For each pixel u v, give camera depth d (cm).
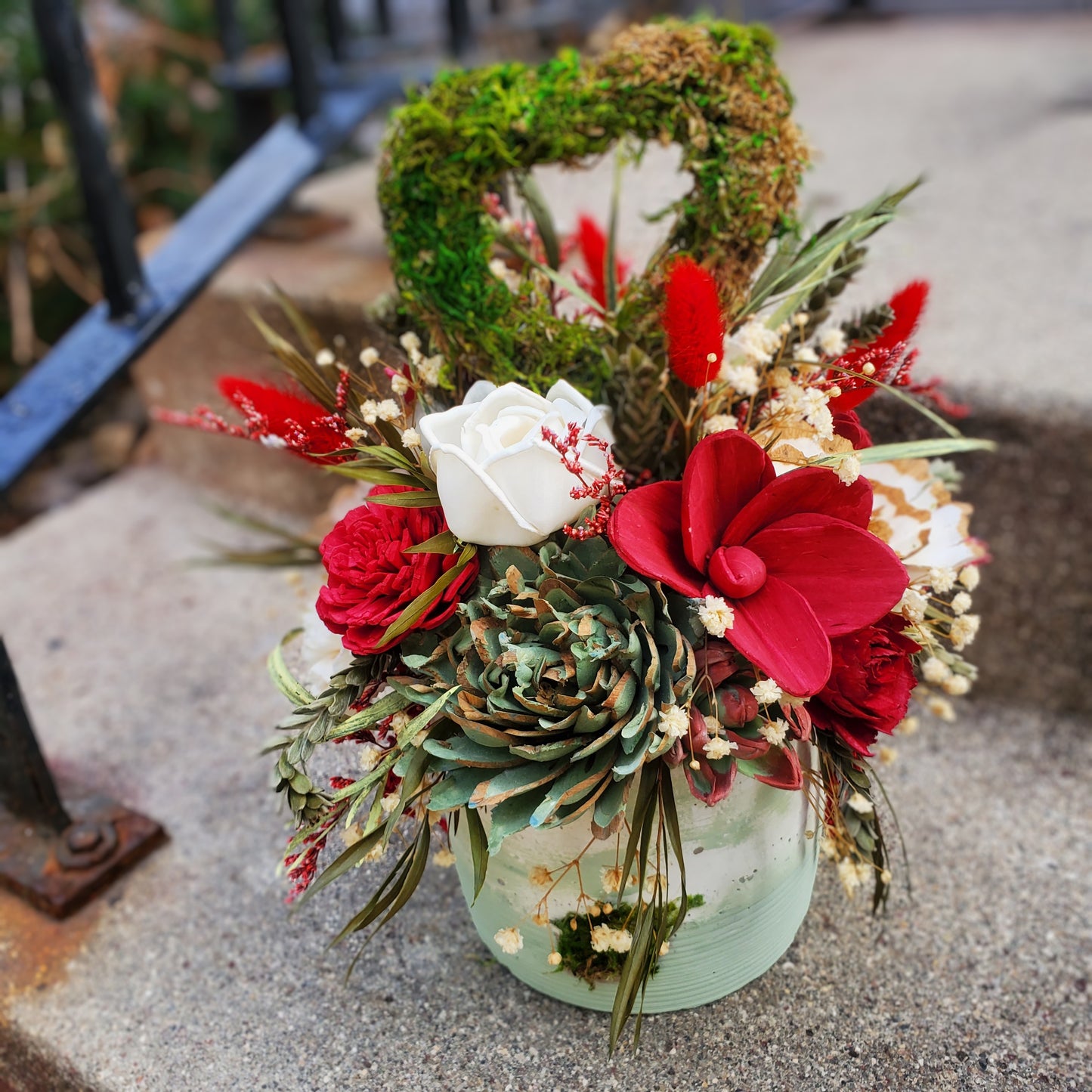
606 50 79
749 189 76
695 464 59
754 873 73
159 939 95
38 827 104
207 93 241
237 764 115
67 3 121
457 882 95
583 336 77
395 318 87
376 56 189
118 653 135
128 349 132
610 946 66
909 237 154
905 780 106
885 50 272
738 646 57
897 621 66
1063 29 279
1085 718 114
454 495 60
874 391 74
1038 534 110
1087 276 137
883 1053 79
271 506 163
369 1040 83
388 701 65
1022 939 88
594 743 57
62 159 209
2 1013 89
